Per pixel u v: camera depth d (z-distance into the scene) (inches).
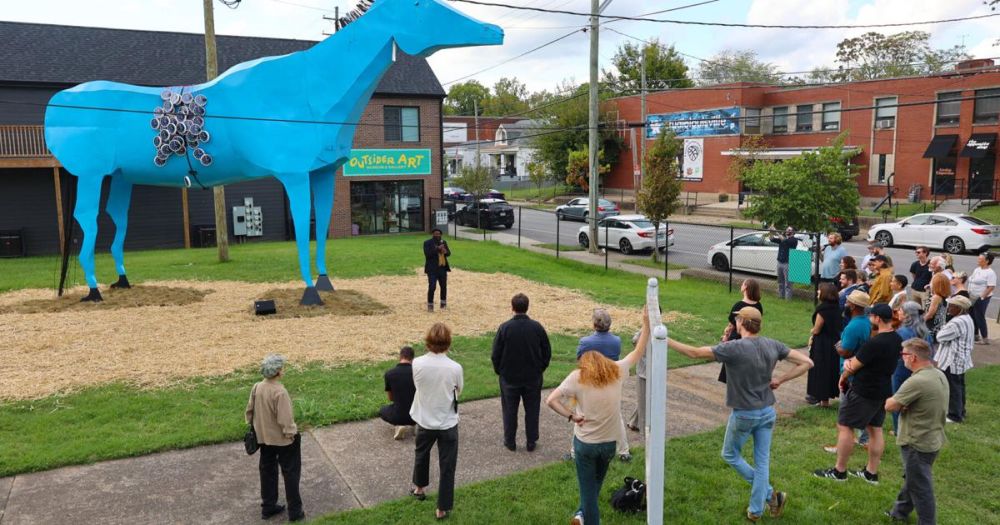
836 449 269.4
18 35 1003.3
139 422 282.0
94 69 1009.5
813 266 613.0
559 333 462.9
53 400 305.3
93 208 513.3
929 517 205.2
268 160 478.9
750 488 234.2
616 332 472.4
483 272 730.2
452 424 213.5
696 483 237.3
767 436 210.8
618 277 775.7
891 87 1461.6
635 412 290.7
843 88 1539.1
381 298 559.2
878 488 236.7
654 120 1927.9
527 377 261.3
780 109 1683.1
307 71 478.6
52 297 545.0
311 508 218.5
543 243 1114.1
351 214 1210.0
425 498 223.5
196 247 1077.8
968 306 305.7
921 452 204.2
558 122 2151.8
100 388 321.7
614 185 2110.0
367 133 1203.9
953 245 970.7
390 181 1238.3
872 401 234.4
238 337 417.7
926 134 1416.1
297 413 292.4
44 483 230.5
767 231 761.0
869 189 1521.9
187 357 373.4
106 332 426.0
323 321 462.9
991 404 336.5
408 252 851.4
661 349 165.5
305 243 495.5
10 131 888.3
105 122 503.5
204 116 481.7
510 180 2795.3
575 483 235.3
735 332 291.1
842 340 277.0
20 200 973.2
